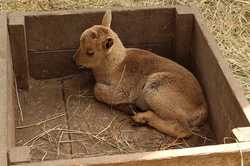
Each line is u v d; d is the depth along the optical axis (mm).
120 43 2623
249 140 2137
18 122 2572
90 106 2660
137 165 2070
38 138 2514
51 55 2732
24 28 2602
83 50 2594
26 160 2074
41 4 3014
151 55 2641
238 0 3078
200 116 2553
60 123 2578
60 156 2445
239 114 2301
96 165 2047
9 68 2473
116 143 2502
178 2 3059
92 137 2523
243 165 2127
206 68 2590
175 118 2523
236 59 2805
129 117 2615
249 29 2969
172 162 2084
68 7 3000
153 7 2701
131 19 2711
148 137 2525
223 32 2934
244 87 2680
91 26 2705
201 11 3023
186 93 2541
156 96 2541
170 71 2586
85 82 2771
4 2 3014
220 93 2457
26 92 2707
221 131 2467
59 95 2707
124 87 2625
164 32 2750
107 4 3020
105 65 2613
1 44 2455
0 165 2055
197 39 2668
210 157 2096
